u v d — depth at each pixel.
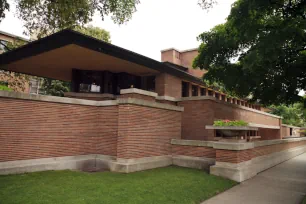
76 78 14.86
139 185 7.07
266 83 14.01
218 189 7.59
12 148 7.88
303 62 12.31
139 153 9.55
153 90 15.44
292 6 12.16
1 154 7.62
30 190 5.98
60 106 9.29
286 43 11.94
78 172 8.59
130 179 7.75
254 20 12.42
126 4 13.04
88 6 12.58
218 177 8.93
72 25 13.70
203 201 6.55
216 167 9.27
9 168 7.63
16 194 5.60
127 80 15.28
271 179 9.68
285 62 12.67
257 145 11.22
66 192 6.01
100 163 9.88
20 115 8.16
